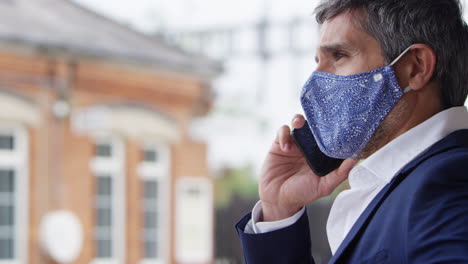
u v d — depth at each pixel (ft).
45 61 29.68
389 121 5.19
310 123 5.49
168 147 34.83
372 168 5.12
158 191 34.73
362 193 5.20
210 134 36.32
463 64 5.14
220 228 39.55
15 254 29.45
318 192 5.86
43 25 31.27
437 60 5.05
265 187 6.08
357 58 5.18
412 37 5.04
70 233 30.32
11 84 28.89
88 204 31.42
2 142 29.35
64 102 30.22
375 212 4.85
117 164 32.96
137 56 32.37
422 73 5.06
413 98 5.14
